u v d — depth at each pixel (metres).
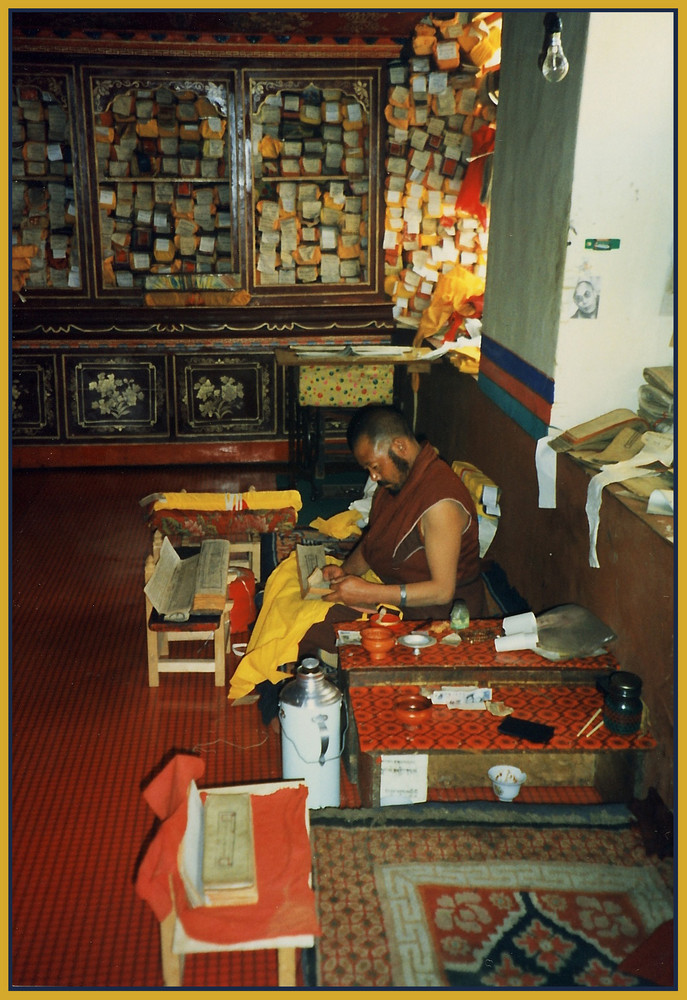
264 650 3.70
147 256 7.25
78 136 6.87
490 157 6.65
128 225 7.20
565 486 3.90
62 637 4.73
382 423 3.59
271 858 2.41
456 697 3.20
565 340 3.87
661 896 2.72
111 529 6.31
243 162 7.03
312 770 3.18
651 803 3.03
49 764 3.61
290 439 7.18
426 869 2.81
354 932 2.57
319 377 6.56
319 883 2.75
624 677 3.03
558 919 2.63
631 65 3.51
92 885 2.96
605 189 3.67
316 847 2.90
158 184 7.19
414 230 7.19
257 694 4.16
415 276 7.32
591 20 3.45
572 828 3.00
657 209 3.70
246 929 2.21
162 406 7.54
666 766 2.97
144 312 7.24
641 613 3.18
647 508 3.22
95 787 3.47
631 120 3.58
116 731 3.86
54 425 7.50
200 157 7.18
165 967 2.27
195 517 4.80
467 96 6.78
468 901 2.69
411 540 3.65
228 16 6.21
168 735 3.83
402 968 2.45
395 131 6.93
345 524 4.91
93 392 7.46
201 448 7.67
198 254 7.39
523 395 4.37
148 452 7.62
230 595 4.66
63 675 4.34
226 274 7.30
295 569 4.07
